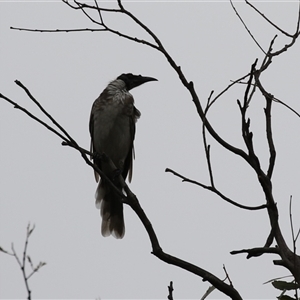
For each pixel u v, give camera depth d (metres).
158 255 7.56
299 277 6.91
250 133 7.32
